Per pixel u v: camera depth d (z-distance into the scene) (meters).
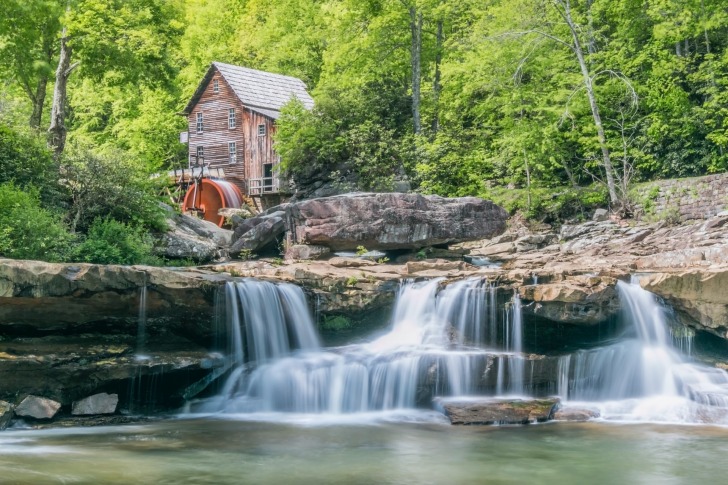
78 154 21.36
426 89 38.25
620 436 12.12
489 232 22.12
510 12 31.02
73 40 24.88
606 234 24.86
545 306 15.24
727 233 21.20
